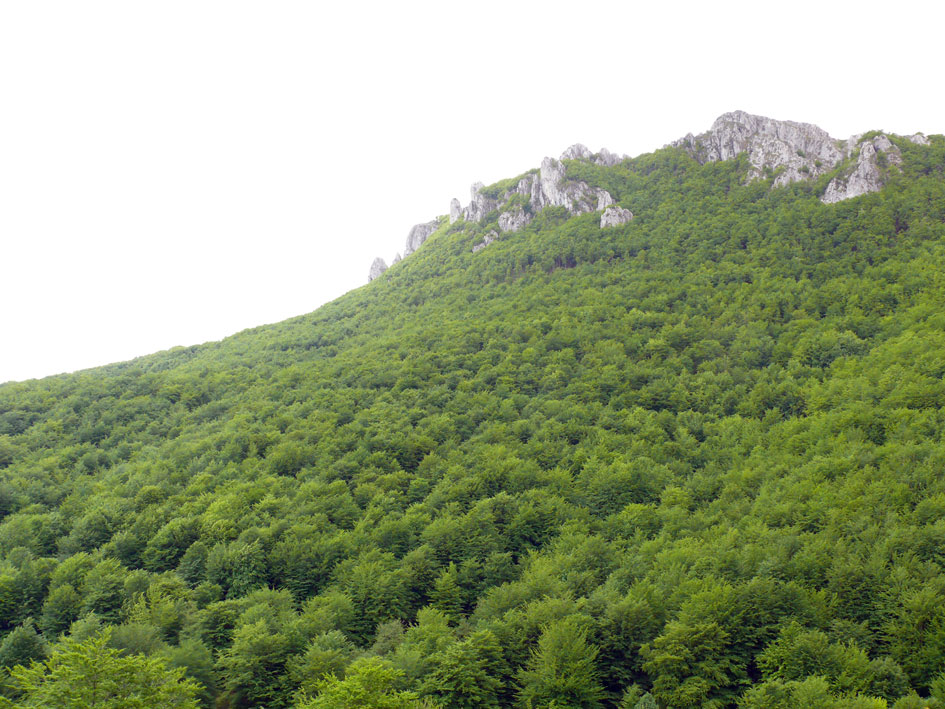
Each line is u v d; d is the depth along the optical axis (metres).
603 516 66.69
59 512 72.88
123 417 102.88
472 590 56.53
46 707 29.83
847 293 101.56
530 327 113.00
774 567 46.59
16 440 94.44
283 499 68.44
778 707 34.31
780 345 94.25
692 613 42.03
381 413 90.06
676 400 89.00
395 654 42.94
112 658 32.00
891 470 57.31
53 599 52.88
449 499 69.06
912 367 76.19
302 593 57.09
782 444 73.06
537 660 41.50
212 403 104.06
